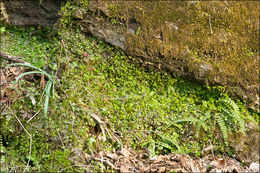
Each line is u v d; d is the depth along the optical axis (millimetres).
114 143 3443
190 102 3846
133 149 3510
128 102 3680
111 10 3732
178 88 3867
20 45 3709
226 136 3633
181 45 3771
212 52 3838
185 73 3762
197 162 3412
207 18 3938
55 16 3756
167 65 3734
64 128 3270
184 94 3869
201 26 3895
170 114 3764
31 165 3258
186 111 3783
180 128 3689
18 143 3320
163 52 3707
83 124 3350
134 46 3715
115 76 3787
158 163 3246
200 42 3816
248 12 4117
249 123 3842
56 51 3697
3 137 3326
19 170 3197
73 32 3740
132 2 3801
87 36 3758
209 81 3766
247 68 3902
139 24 3766
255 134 3799
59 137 3234
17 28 3750
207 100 3883
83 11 3701
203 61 3777
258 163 3697
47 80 3482
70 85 3520
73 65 3652
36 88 3420
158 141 3576
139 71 3783
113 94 3699
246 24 4062
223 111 3803
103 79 3754
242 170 3529
